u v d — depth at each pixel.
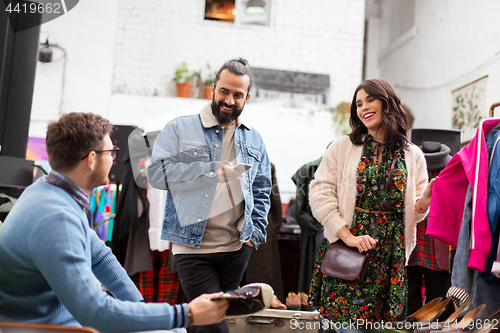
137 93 7.14
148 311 1.16
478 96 5.49
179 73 7.18
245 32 7.55
